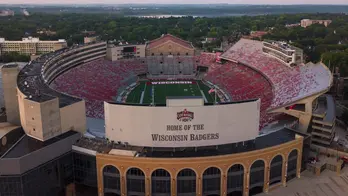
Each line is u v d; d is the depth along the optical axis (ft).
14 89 318.45
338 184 277.03
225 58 652.89
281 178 275.18
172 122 253.44
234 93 524.93
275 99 418.10
